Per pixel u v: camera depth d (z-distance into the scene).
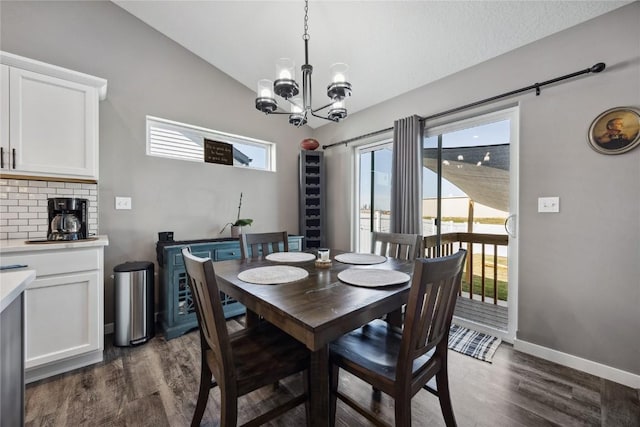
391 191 2.80
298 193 3.78
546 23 1.83
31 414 1.41
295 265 1.72
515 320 2.16
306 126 3.87
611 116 1.68
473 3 1.79
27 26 2.07
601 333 1.73
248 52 2.73
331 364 1.25
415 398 1.56
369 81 2.76
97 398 1.54
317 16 2.13
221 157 3.11
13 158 1.74
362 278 1.36
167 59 2.72
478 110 2.32
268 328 1.45
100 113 2.37
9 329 0.93
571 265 1.84
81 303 1.81
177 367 1.86
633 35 1.61
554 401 1.51
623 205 1.65
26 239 1.97
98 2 2.36
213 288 0.96
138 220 2.55
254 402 1.54
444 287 1.08
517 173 2.14
